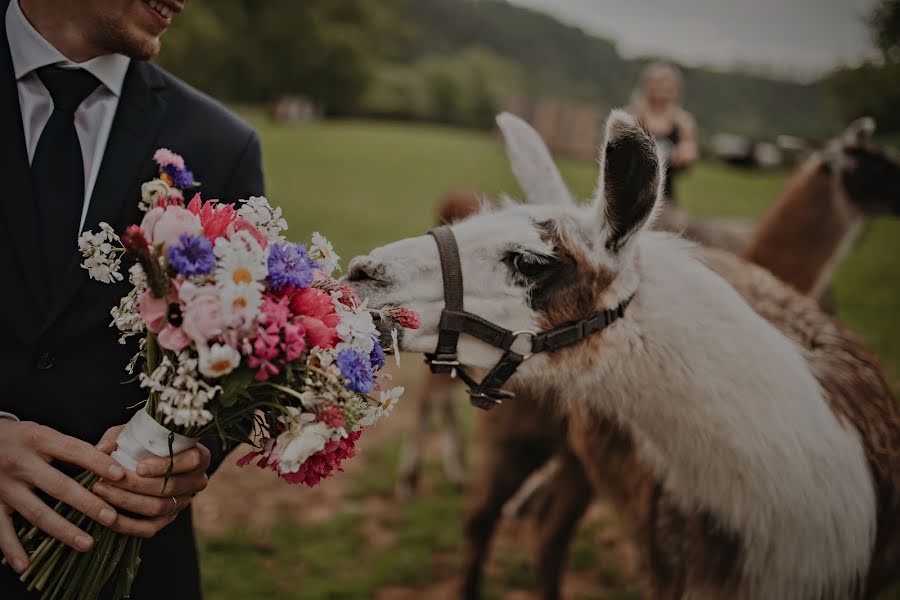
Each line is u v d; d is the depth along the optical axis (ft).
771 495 7.29
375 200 50.19
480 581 12.66
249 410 4.95
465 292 7.50
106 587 5.65
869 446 8.09
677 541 8.49
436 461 18.38
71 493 4.83
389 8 184.14
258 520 15.16
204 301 4.36
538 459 11.83
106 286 5.51
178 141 5.97
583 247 7.54
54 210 5.41
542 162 8.68
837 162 16.38
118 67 5.73
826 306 18.04
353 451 5.12
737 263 10.04
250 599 12.62
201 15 84.58
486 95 167.12
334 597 12.89
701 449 7.53
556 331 7.54
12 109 5.31
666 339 7.53
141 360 5.73
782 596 7.56
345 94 144.66
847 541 7.46
